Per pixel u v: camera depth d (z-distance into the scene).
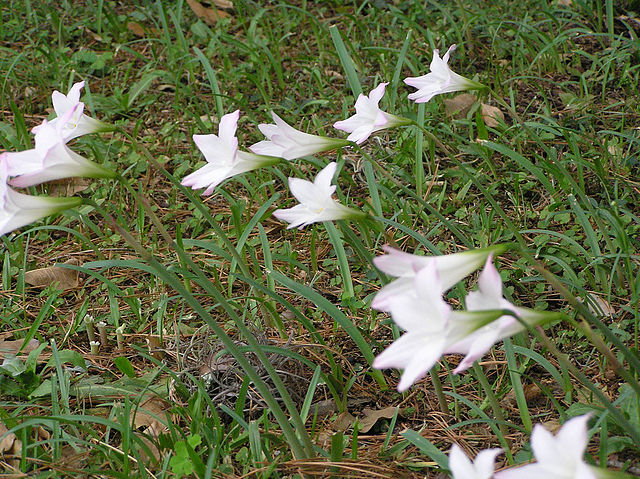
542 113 1.68
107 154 1.65
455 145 1.64
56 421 1.17
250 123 1.75
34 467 1.16
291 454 1.17
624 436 1.14
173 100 1.88
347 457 1.17
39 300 1.44
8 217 1.01
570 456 0.86
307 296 1.26
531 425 1.15
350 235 1.21
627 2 2.00
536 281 1.38
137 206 1.58
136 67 2.03
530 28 1.80
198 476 1.12
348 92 1.82
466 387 1.27
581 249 1.35
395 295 0.94
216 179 1.11
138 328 1.38
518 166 1.58
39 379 1.29
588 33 1.73
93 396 1.27
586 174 1.56
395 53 1.86
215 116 1.80
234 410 1.24
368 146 1.67
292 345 1.29
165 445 1.17
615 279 1.36
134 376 1.29
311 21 1.96
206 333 1.33
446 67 1.23
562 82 1.77
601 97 1.72
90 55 2.00
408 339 0.89
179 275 1.47
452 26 1.95
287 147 1.13
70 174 1.04
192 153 1.68
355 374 1.27
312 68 1.89
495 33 1.85
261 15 2.01
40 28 2.16
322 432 1.21
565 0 2.05
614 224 1.33
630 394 1.14
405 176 1.57
